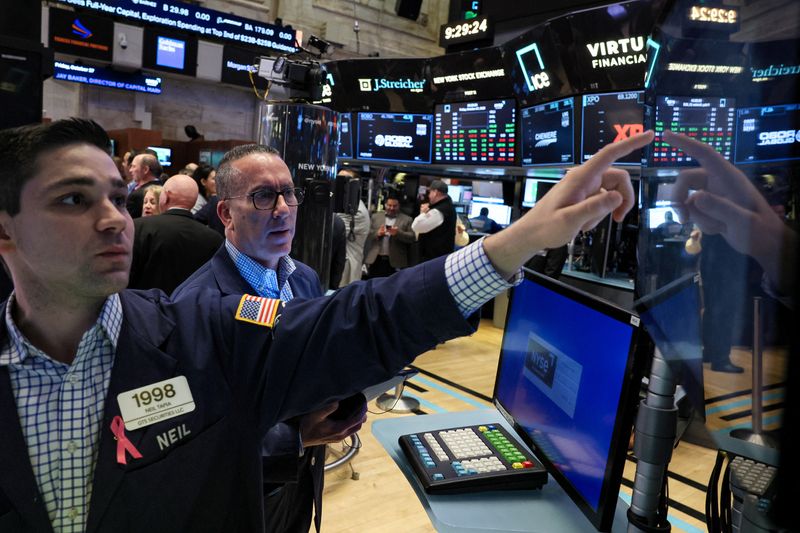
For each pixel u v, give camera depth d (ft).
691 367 1.87
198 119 34.14
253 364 2.54
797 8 1.18
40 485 2.19
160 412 2.33
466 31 17.85
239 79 31.24
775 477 1.31
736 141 1.42
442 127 16.60
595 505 2.93
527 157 14.39
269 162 5.52
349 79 17.65
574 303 3.47
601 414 3.01
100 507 2.16
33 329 2.31
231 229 5.56
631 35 10.58
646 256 2.26
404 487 8.48
